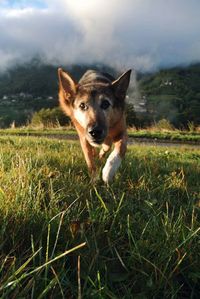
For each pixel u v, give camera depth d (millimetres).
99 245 633
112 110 1176
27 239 617
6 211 648
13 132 3807
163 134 3719
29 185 826
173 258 601
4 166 1052
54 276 537
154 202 835
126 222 725
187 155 1912
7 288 474
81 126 1215
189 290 587
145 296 527
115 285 559
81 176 1091
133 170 1170
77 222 671
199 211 836
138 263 592
